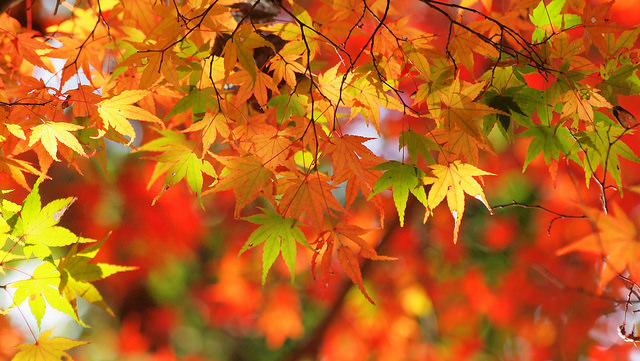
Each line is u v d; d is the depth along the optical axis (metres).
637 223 1.92
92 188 4.23
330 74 1.91
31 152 3.36
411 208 4.09
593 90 1.89
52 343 1.91
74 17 2.05
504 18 1.94
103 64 2.06
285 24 1.90
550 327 4.42
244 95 1.90
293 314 4.74
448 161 1.89
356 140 1.90
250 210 4.58
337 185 1.92
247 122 1.90
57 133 1.88
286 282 4.72
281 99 1.95
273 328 4.77
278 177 1.92
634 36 1.89
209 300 4.95
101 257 4.39
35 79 1.92
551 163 1.93
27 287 1.88
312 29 1.87
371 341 4.55
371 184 1.92
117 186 4.30
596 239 1.92
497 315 4.56
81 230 4.31
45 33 2.10
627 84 1.90
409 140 1.90
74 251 1.89
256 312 4.88
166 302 5.05
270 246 1.90
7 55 2.01
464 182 1.89
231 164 1.90
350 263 1.89
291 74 1.91
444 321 4.77
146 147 1.95
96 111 1.92
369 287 4.26
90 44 2.00
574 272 4.23
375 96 1.91
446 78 1.89
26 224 1.88
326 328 4.06
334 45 1.90
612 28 1.89
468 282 4.55
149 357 5.05
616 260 1.92
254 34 1.86
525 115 1.91
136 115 1.91
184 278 4.96
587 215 1.92
